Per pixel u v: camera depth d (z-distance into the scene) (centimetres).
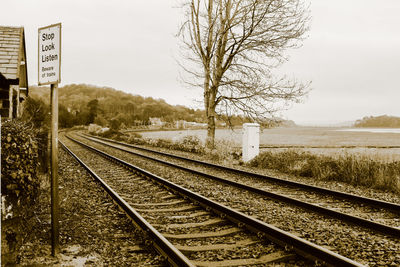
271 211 671
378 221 612
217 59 2059
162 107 15075
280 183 980
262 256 438
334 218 614
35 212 602
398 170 977
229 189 906
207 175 1089
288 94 1820
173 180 1062
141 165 1471
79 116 14000
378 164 1028
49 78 450
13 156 452
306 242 423
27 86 1902
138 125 13050
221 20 1992
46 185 900
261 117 1923
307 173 1159
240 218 568
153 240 480
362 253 447
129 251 472
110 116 15450
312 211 664
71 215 655
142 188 949
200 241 507
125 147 2794
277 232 473
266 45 1834
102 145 2994
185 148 2308
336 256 378
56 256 453
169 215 662
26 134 507
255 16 1822
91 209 705
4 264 406
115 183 1025
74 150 2359
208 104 2106
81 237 530
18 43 1338
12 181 435
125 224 597
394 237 509
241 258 438
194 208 707
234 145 1980
